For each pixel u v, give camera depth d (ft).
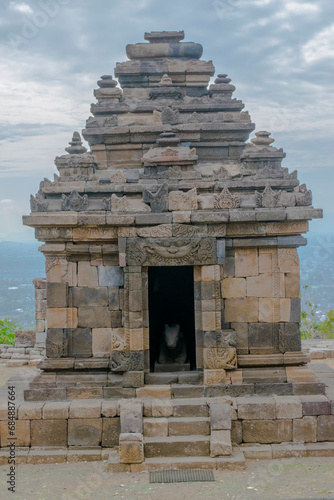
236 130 67.15
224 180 61.31
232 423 52.03
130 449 48.47
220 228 54.03
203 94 72.43
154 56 71.97
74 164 63.93
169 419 51.37
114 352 54.13
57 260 55.01
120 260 53.88
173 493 44.16
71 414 51.90
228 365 54.08
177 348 58.75
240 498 42.80
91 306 55.31
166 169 62.13
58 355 54.90
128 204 54.80
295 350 55.21
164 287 68.80
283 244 54.65
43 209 54.19
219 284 54.34
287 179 61.57
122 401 52.34
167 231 53.78
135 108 68.54
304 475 46.73
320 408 52.06
